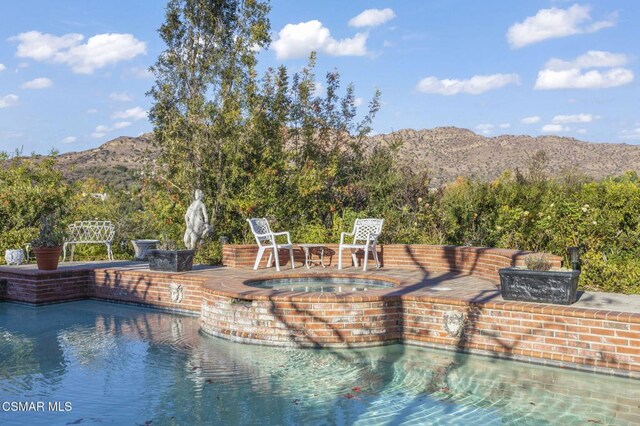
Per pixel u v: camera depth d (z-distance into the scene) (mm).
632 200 12039
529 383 6758
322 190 18938
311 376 7098
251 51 17922
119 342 8906
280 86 19016
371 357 7996
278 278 11312
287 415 5789
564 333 7363
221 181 17516
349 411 5895
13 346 8664
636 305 7750
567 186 15250
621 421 5562
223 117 17281
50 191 17500
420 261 12773
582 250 12328
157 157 18406
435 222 15883
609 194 12344
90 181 23906
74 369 7449
